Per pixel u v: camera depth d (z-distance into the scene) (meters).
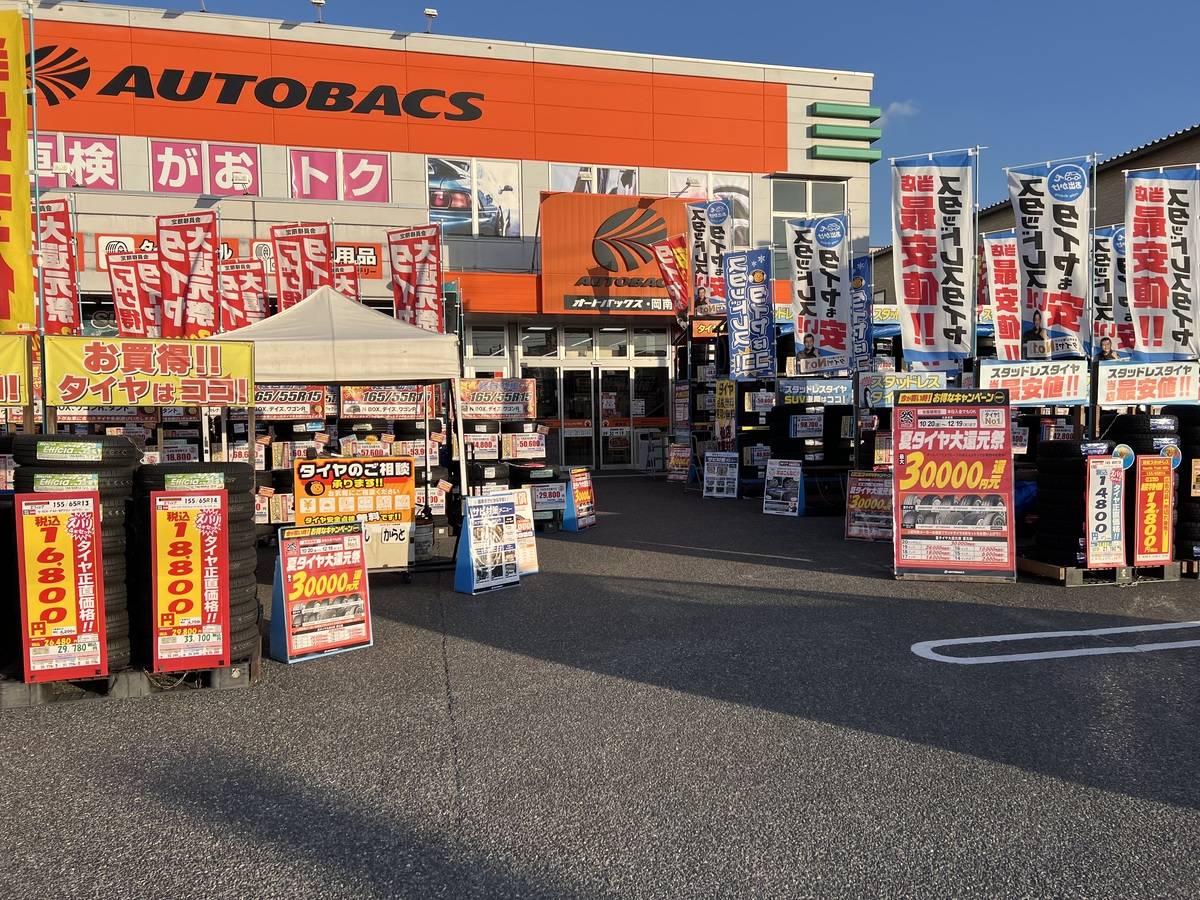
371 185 17.16
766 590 6.94
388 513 7.52
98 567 4.46
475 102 17.67
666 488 15.73
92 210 13.80
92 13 15.68
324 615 5.30
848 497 9.76
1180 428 7.30
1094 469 6.99
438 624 6.01
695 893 2.62
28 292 5.57
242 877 2.74
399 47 17.20
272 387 10.80
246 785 3.44
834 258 12.20
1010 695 4.36
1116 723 3.96
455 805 3.24
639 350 19.05
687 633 5.64
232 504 4.73
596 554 8.80
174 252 11.69
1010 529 7.12
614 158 18.39
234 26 16.36
